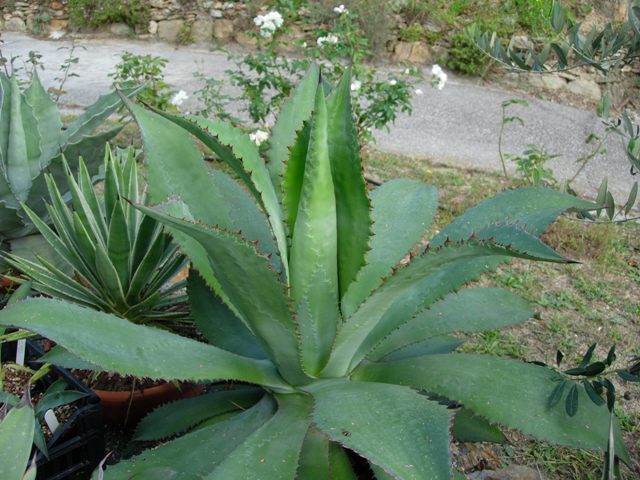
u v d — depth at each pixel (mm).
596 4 4016
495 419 878
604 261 2008
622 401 1434
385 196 1147
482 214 1039
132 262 1170
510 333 1650
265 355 1059
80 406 1025
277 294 824
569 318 1735
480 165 2871
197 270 985
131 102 1015
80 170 1195
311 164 841
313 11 3865
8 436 677
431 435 712
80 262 1195
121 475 841
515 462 1242
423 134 3207
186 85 3701
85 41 4617
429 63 4188
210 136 848
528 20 3980
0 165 1367
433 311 1065
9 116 1352
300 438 845
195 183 1046
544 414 882
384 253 1073
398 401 801
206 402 1033
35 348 1166
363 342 999
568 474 1225
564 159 3049
